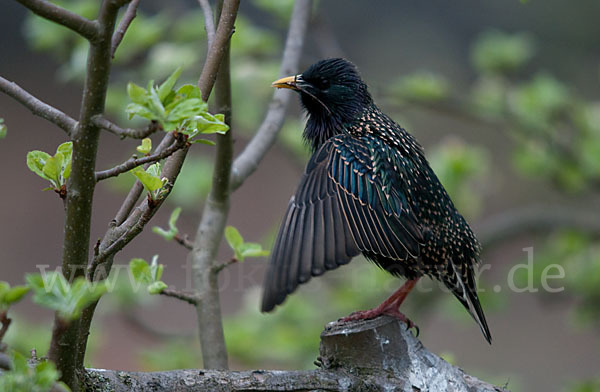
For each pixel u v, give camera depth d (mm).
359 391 5426
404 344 5641
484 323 7367
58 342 4184
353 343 5598
